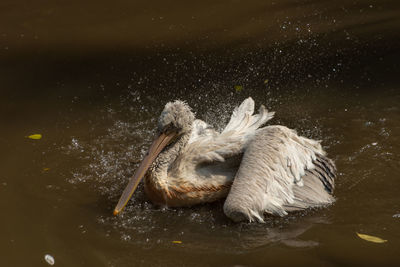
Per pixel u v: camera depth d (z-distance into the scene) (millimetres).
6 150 11008
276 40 15938
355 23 16625
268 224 8641
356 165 10141
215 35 16516
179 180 9172
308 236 8219
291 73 14141
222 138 9742
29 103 13141
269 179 8766
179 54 15461
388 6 17656
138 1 19328
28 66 15023
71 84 14086
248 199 8430
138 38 16594
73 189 9758
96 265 7625
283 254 7766
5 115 12555
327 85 13461
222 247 8023
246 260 7660
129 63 15094
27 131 11844
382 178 9688
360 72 13875
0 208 9062
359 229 8297
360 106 12352
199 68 14680
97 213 9039
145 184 9297
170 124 9180
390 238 8016
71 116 12562
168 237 8367
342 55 14758
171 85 13898
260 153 8969
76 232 8477
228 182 9375
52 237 8328
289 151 9164
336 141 11039
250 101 10953
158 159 9156
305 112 12328
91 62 15180
